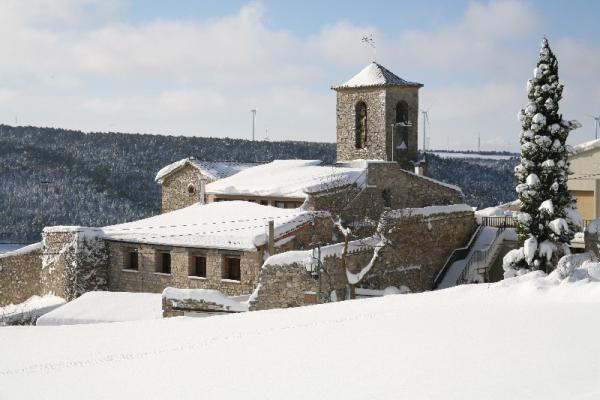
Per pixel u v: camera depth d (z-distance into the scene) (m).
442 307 23.92
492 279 50.53
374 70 65.75
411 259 45.97
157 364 20.33
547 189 41.16
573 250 47.81
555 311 21.56
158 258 44.50
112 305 39.53
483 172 126.94
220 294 37.12
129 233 45.47
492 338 18.70
